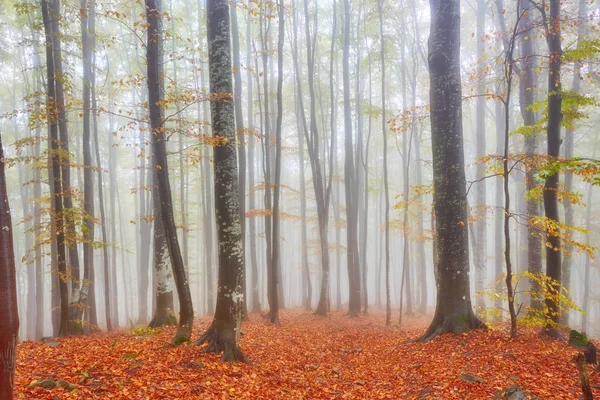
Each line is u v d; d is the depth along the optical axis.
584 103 9.55
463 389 6.98
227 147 9.19
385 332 14.62
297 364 9.62
